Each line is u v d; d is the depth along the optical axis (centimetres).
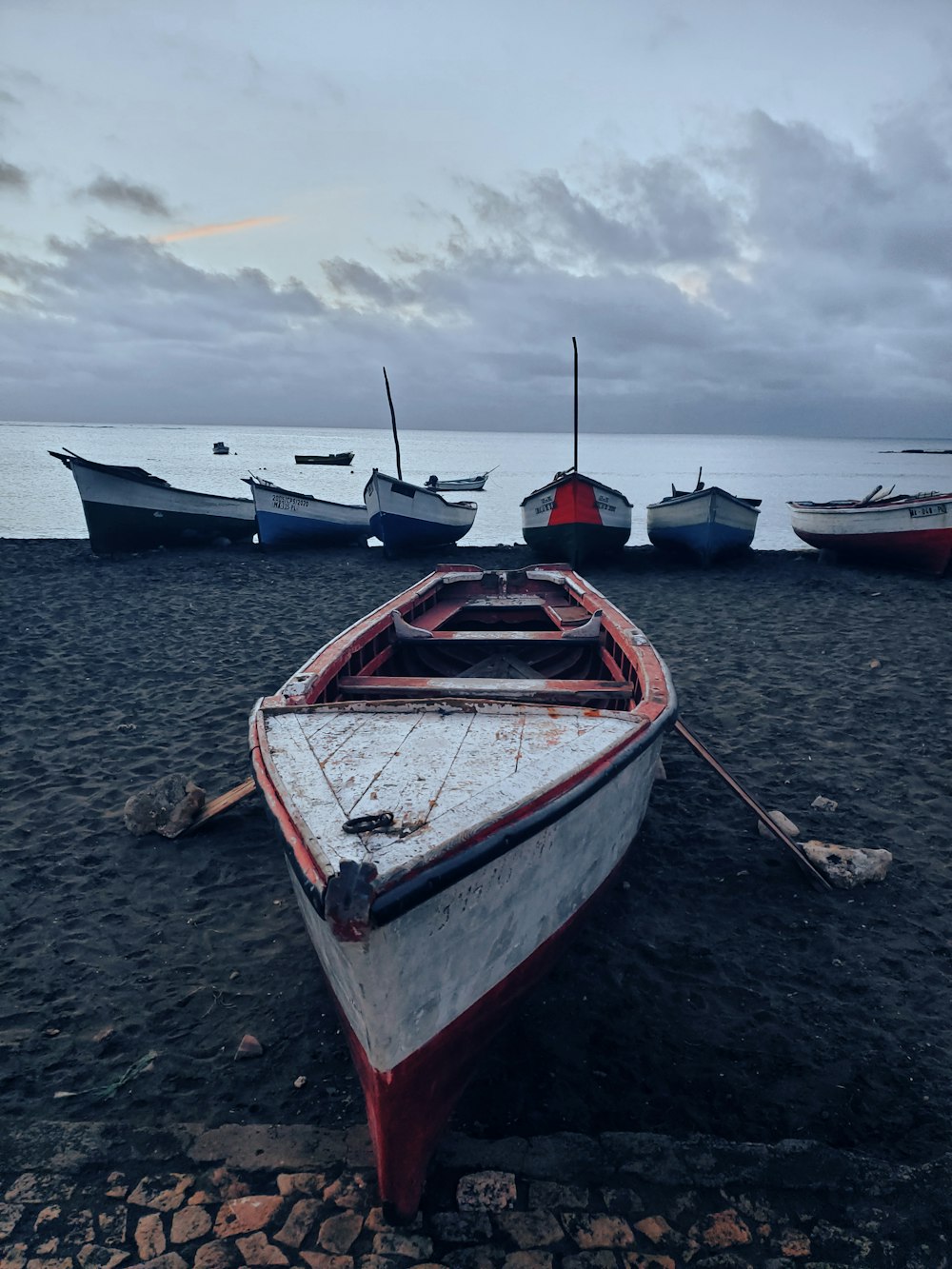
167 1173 298
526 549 1948
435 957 275
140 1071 350
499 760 347
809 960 420
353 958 245
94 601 1282
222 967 420
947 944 430
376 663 605
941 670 901
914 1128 317
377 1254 266
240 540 1975
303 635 1084
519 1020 377
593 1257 265
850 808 585
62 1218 280
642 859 519
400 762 345
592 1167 299
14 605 1243
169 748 700
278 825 305
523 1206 284
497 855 282
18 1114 327
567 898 371
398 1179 279
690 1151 305
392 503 1694
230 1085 343
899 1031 369
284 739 374
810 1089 337
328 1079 347
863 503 1623
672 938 438
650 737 397
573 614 740
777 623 1153
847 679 882
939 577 1445
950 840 539
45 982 408
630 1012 383
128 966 420
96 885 495
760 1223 277
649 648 571
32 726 749
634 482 5731
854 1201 285
